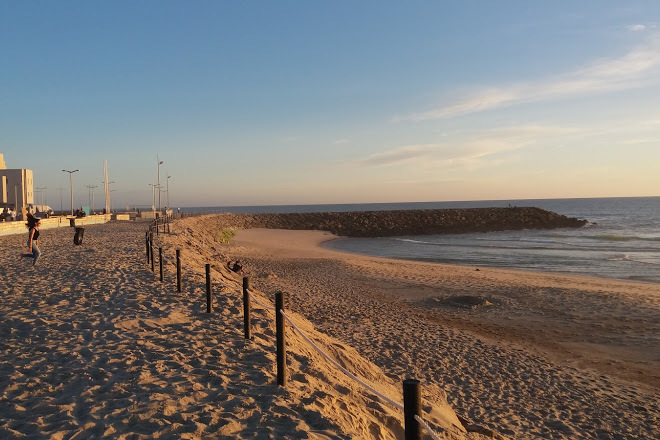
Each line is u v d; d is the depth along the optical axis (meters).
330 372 6.58
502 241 57.94
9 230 31.98
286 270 28.47
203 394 5.16
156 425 4.34
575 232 73.44
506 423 8.64
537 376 11.25
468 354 12.43
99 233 34.00
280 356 5.51
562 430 8.60
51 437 4.05
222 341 7.37
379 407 5.94
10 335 7.59
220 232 59.97
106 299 10.46
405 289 22.56
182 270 15.17
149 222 55.41
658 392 10.69
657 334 15.30
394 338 13.41
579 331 15.63
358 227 78.69
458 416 7.71
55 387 5.39
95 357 6.43
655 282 26.22
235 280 17.78
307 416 4.77
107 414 4.60
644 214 129.88
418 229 79.38
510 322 16.73
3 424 4.36
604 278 27.39
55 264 16.16
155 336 7.60
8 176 67.00
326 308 16.97
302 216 85.12
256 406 4.89
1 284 12.28
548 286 23.61
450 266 31.59
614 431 8.68
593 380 11.27
